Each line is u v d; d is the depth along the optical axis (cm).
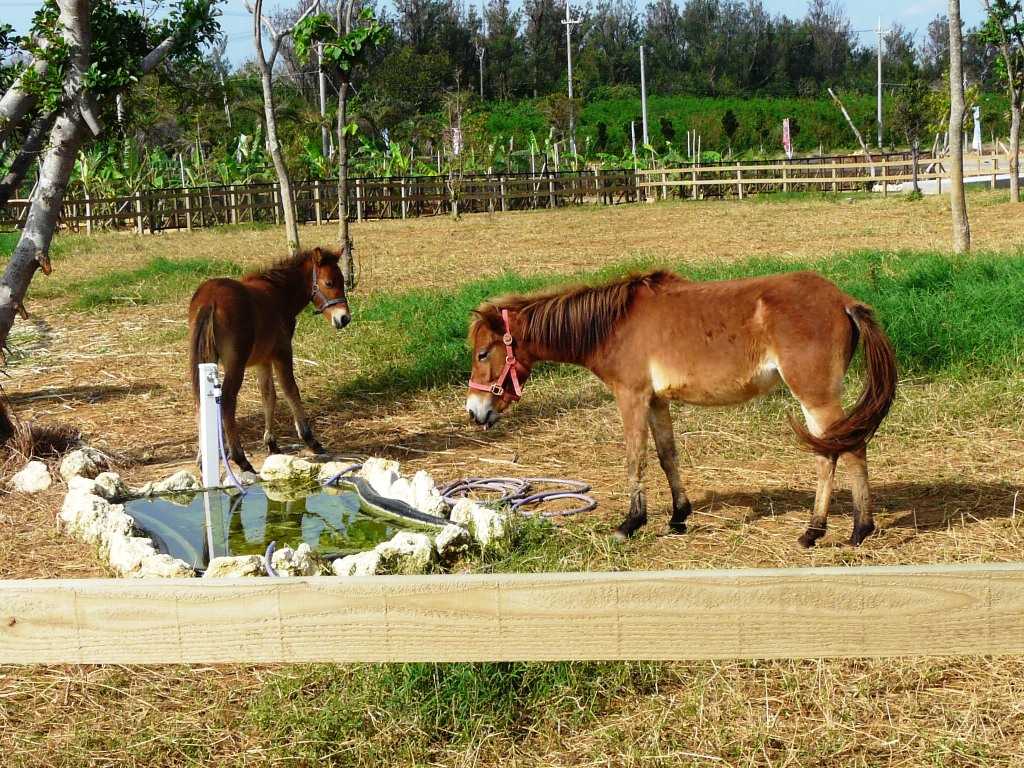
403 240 2425
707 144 5881
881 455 674
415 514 583
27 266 771
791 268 1341
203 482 651
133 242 2519
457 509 566
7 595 252
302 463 687
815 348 495
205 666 410
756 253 1745
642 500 547
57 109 759
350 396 916
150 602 251
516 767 339
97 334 1271
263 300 737
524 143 5475
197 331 673
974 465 641
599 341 543
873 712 362
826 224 2275
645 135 4688
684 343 522
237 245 2373
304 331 1176
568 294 549
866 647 242
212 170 3694
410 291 1420
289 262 787
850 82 8669
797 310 499
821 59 9294
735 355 513
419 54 6700
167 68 886
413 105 5694
